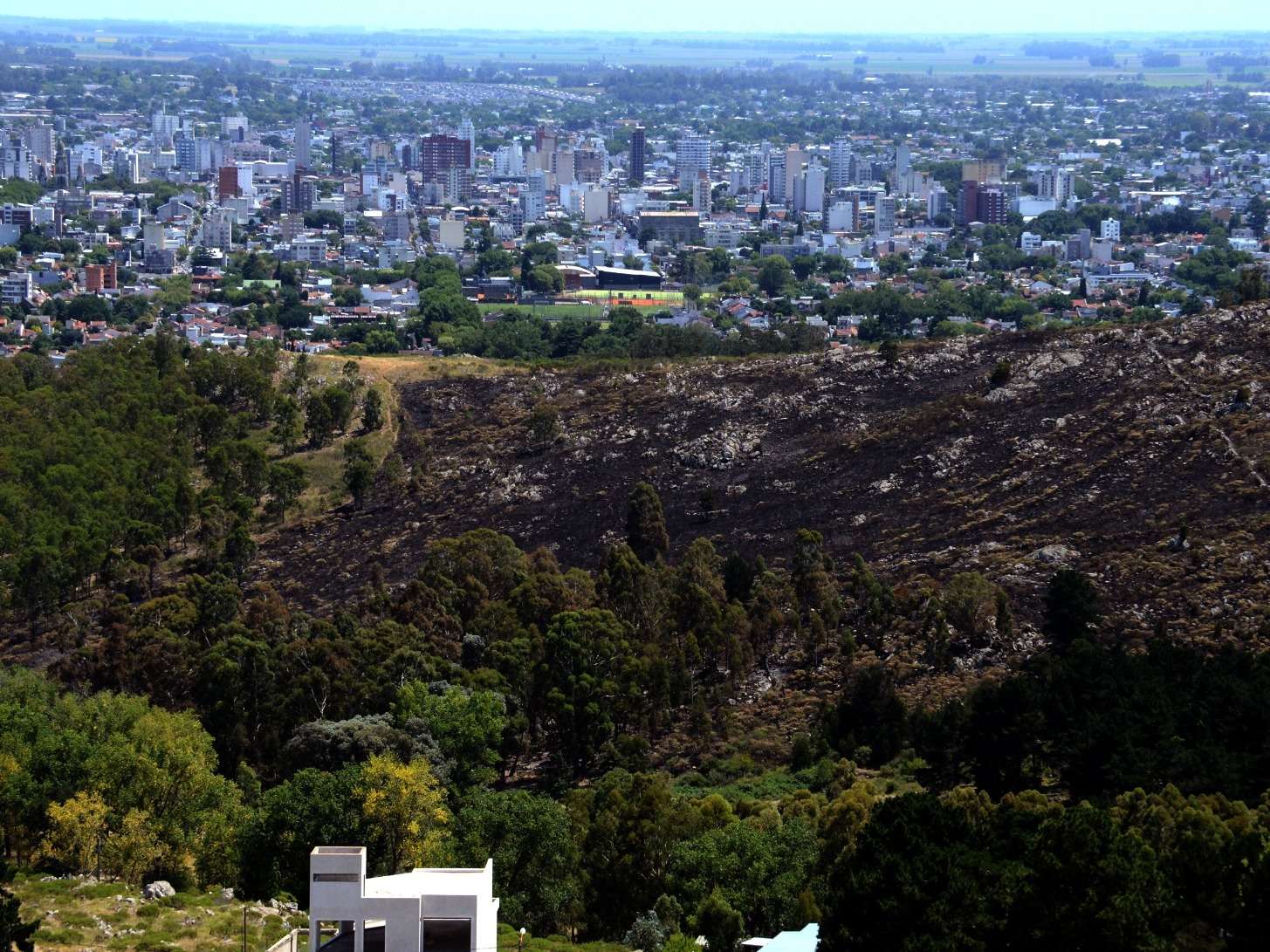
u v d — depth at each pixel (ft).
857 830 514.68
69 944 469.98
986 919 435.53
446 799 609.42
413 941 399.65
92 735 621.72
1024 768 617.21
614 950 490.90
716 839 528.22
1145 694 605.31
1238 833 499.92
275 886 533.96
